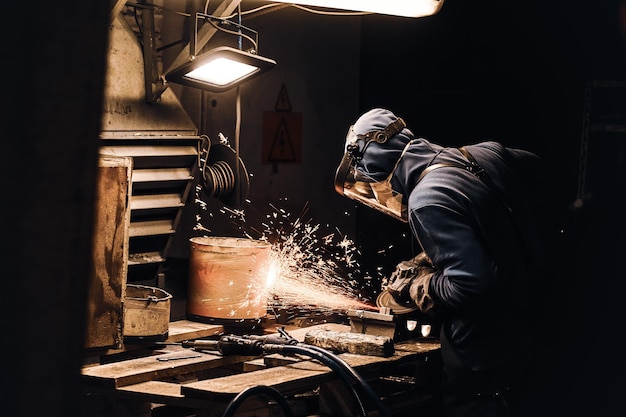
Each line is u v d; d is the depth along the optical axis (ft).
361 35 19.06
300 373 8.96
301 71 18.61
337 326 11.74
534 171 10.87
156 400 8.41
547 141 18.24
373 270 18.76
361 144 10.44
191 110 17.30
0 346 2.56
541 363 15.61
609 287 17.21
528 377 11.76
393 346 10.16
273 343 9.47
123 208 9.46
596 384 16.25
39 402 2.60
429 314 10.25
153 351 10.25
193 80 11.00
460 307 9.68
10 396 2.58
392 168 10.34
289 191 18.70
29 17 2.54
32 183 2.56
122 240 9.48
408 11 11.44
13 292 2.56
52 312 2.61
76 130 2.63
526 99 18.38
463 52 18.79
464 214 9.56
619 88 17.67
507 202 9.91
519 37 18.34
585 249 17.54
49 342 2.61
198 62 10.45
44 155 2.57
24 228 2.56
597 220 17.67
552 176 11.10
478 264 9.41
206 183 11.81
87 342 9.33
